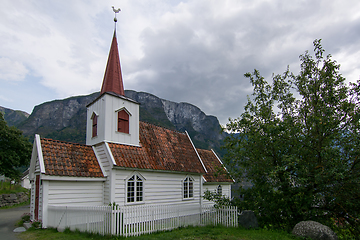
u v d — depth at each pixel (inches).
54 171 536.1
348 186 530.0
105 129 658.8
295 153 571.2
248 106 689.6
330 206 576.1
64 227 494.6
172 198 764.0
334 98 597.9
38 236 460.1
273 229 530.0
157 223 513.3
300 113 669.9
